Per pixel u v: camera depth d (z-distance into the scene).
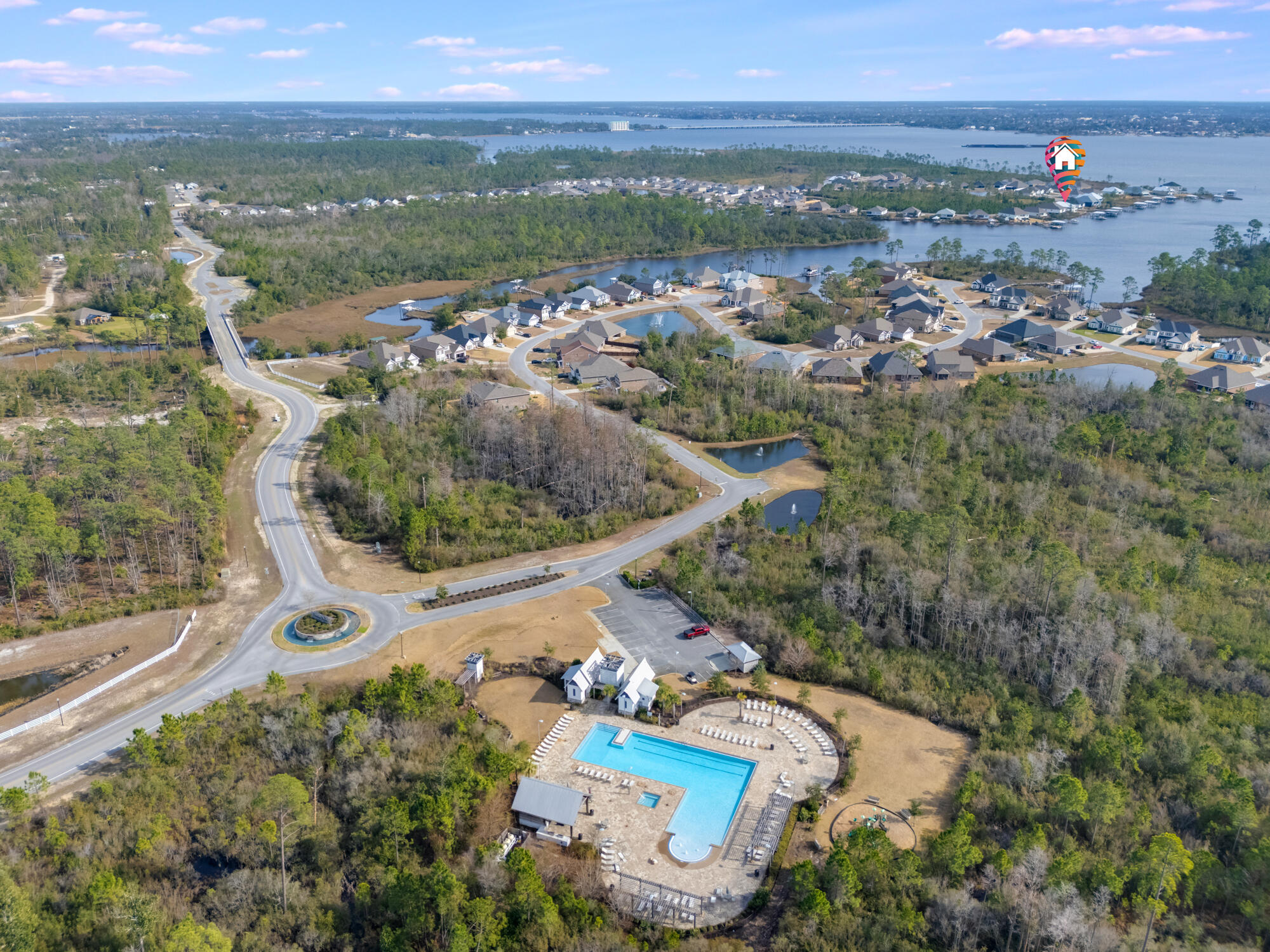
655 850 83.94
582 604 128.12
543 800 86.38
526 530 148.00
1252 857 77.12
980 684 110.25
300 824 82.62
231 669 110.69
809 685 111.56
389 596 129.00
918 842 84.06
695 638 119.88
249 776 91.50
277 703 101.62
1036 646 113.00
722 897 78.38
